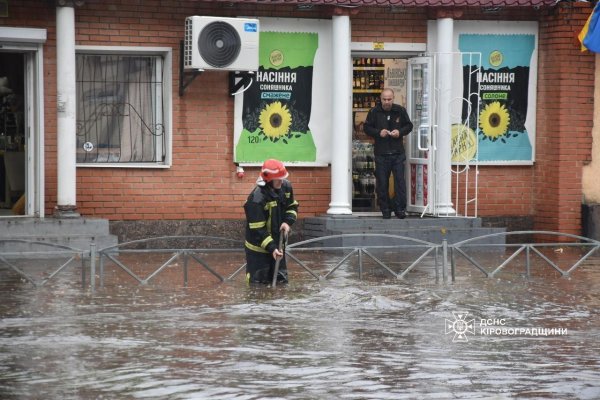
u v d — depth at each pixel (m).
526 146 43.16
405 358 21.50
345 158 40.38
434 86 41.22
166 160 39.94
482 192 43.00
